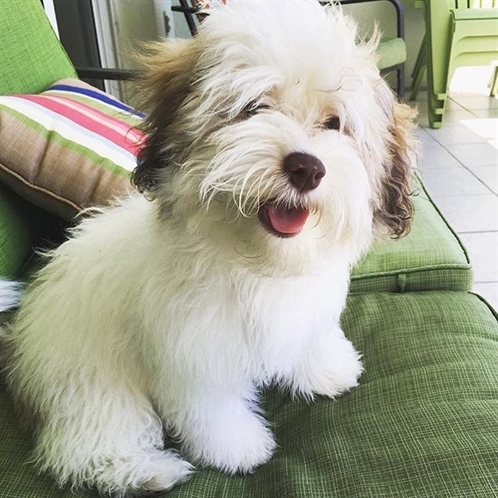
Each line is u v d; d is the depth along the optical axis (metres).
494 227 1.11
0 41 0.66
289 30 0.36
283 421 0.48
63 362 0.45
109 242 0.47
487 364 0.47
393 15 2.01
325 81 0.36
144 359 0.44
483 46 1.63
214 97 0.36
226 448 0.44
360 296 0.58
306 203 0.35
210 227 0.37
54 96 0.65
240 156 0.34
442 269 0.59
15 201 0.60
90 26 1.26
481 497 0.36
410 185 0.46
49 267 0.52
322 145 0.36
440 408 0.43
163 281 0.41
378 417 0.44
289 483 0.40
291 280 0.41
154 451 0.46
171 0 1.73
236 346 0.42
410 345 0.51
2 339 0.50
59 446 0.43
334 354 0.50
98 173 0.57
